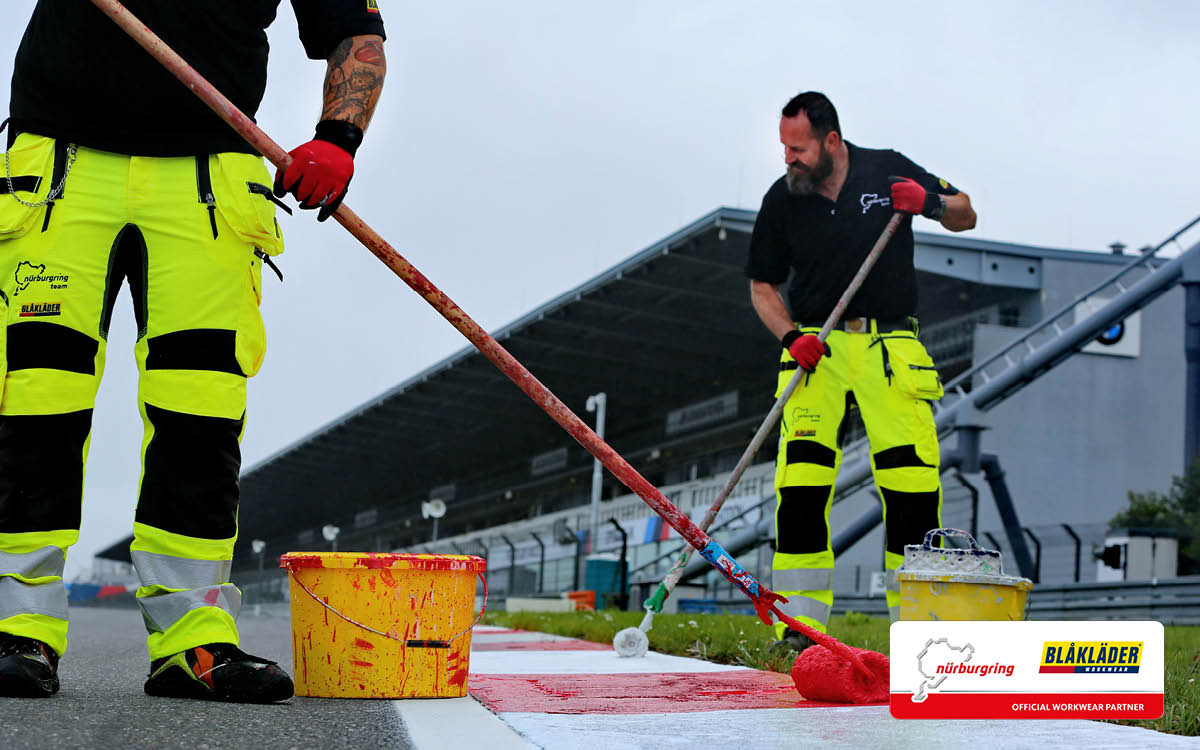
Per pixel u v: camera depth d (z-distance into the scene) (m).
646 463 44.09
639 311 33.62
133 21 2.59
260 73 2.89
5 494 2.57
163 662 2.57
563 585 26.41
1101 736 2.26
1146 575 18.70
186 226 2.69
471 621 2.89
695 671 3.98
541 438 50.97
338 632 2.69
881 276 4.52
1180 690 2.87
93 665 4.05
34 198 2.64
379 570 2.71
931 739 2.19
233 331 2.73
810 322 4.64
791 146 4.60
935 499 4.38
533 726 2.28
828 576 4.46
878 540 25.27
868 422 4.44
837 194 4.64
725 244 27.75
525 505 52.38
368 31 2.83
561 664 4.34
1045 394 28.31
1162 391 29.02
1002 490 21.80
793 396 4.57
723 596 24.00
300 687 2.75
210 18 2.76
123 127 2.70
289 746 1.88
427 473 61.12
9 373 2.62
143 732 1.94
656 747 2.03
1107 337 28.81
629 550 27.03
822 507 4.48
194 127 2.74
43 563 2.59
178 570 2.62
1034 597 17.02
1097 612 15.70
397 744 1.97
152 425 2.67
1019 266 27.81
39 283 2.63
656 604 4.71
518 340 37.25
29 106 2.71
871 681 2.88
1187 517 21.03
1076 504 27.89
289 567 2.77
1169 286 21.56
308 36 2.86
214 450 2.67
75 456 2.65
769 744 2.10
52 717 2.08
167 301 2.68
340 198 2.63
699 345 36.28
